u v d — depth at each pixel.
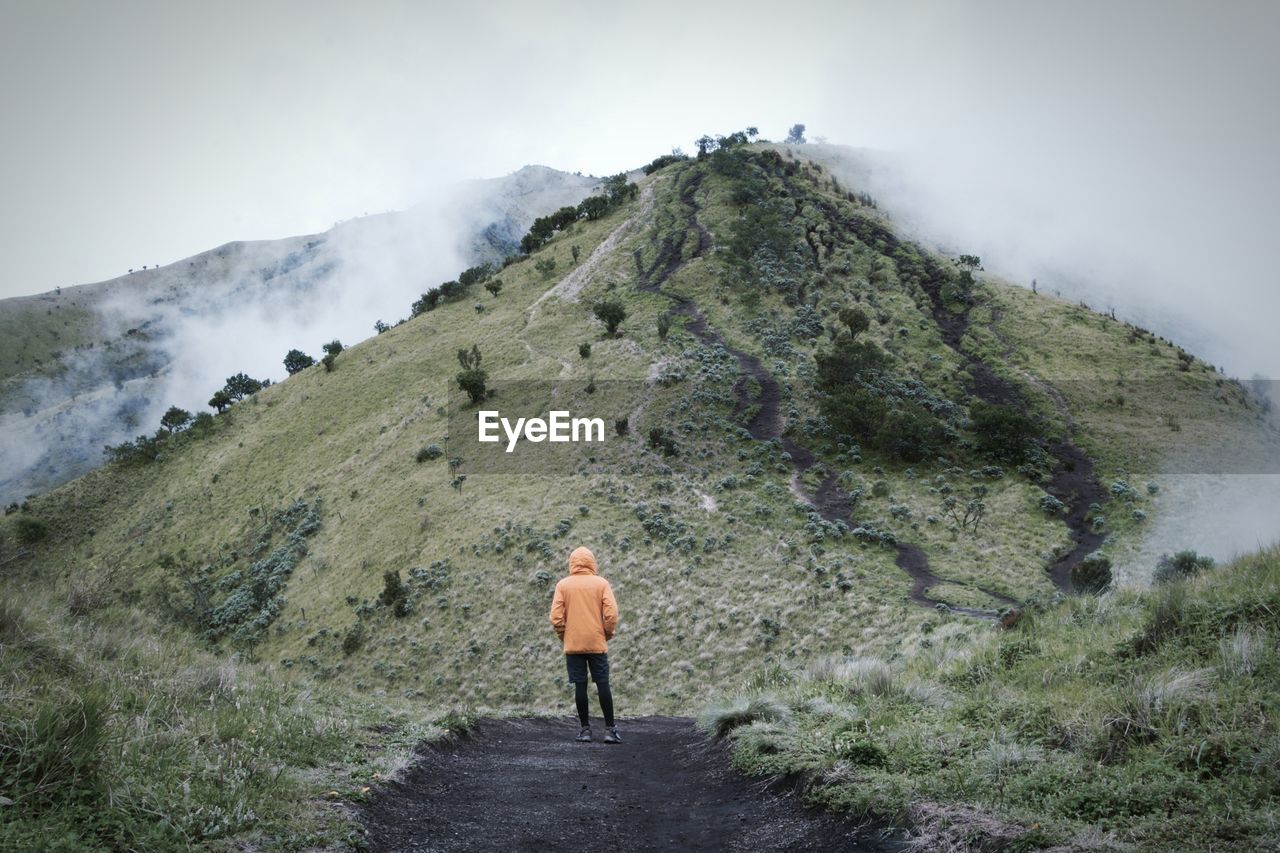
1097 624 8.70
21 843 3.14
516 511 58.91
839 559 48.28
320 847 3.97
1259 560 7.81
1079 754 4.92
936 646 11.73
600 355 88.56
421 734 7.59
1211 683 5.29
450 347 103.94
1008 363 90.25
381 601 51.72
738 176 145.62
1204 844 3.40
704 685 37.47
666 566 48.72
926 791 4.59
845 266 110.00
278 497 80.06
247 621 57.88
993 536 53.72
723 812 5.46
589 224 143.62
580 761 7.80
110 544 84.75
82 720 4.06
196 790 4.12
